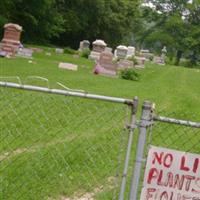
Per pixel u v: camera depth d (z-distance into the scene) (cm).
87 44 5772
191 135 1023
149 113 482
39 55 3866
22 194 646
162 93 2209
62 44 7288
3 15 5009
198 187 475
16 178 694
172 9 10344
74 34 7262
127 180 713
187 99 2127
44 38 6084
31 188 666
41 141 869
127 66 3612
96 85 2108
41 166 746
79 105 1056
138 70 3856
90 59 4431
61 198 647
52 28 5959
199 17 10050
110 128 962
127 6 7806
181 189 475
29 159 771
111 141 896
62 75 2302
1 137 873
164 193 475
